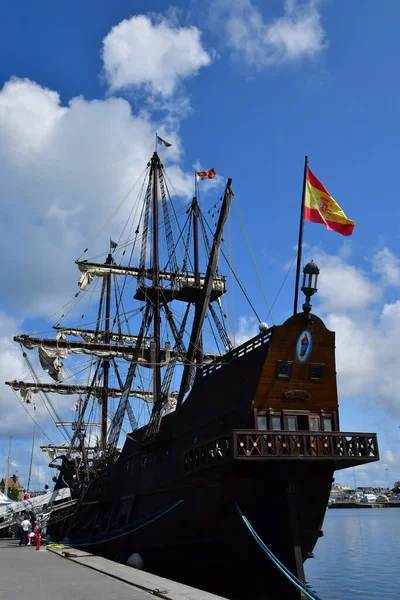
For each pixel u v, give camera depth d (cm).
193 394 2944
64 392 5847
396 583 3281
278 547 2356
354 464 2400
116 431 4269
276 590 2345
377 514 16462
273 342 2391
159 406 3228
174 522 2775
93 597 1552
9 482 13375
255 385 2414
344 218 2767
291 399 2470
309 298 2458
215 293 3941
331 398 2525
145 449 3259
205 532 2536
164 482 2984
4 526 4794
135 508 3300
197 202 4300
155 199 4572
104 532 3653
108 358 5166
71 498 5025
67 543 4256
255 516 2391
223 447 2247
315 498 2517
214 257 3244
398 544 6097
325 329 2466
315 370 2486
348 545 6153
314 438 2288
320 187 2806
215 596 1534
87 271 5406
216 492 2434
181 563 2716
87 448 5806
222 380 2700
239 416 2464
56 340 4850
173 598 1503
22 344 4762
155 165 4659
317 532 2541
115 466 3841
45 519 4869
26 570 2161
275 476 2370
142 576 1939
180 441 2930
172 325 4084
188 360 3275
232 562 2472
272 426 2417
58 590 1677
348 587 3169
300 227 2789
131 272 5547
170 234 4528
